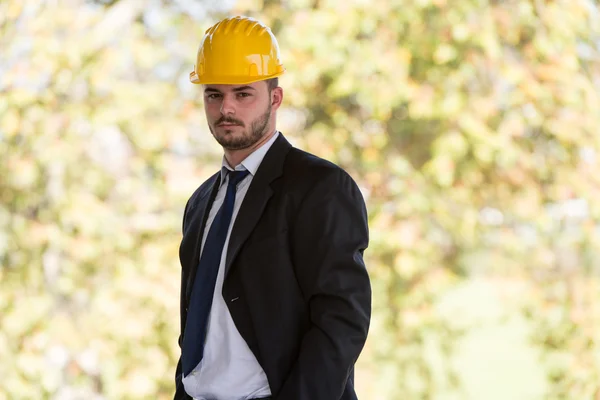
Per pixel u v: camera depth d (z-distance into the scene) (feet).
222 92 20.63
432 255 57.77
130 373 53.98
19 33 54.70
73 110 53.47
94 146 55.47
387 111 55.52
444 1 54.08
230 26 20.93
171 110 56.13
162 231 55.31
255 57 20.71
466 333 61.77
